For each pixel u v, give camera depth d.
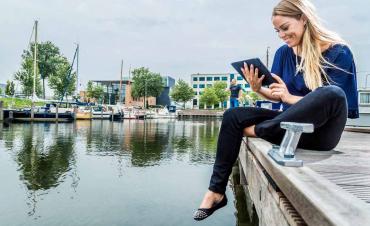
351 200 1.01
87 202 5.50
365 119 10.08
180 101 80.00
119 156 10.38
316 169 1.70
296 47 2.12
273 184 1.83
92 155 10.53
